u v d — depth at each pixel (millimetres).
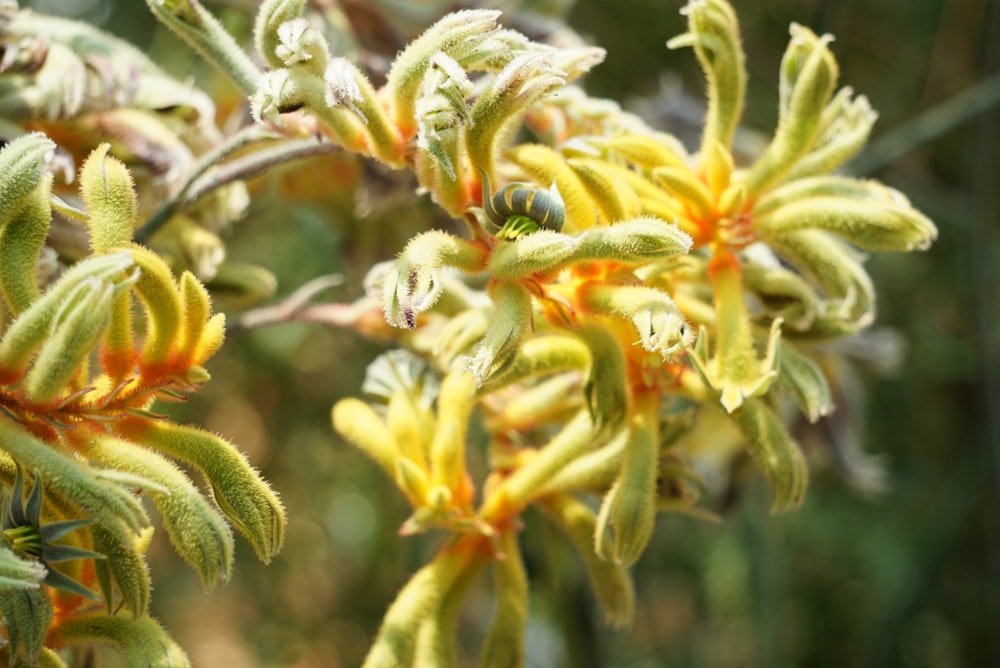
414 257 434
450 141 442
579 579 625
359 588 1136
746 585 984
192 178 497
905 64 1069
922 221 467
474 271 449
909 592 955
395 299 431
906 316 1021
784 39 1018
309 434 1050
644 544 462
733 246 479
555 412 503
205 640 1190
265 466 1071
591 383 460
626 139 480
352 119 460
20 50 505
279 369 1013
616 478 484
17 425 419
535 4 642
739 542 922
